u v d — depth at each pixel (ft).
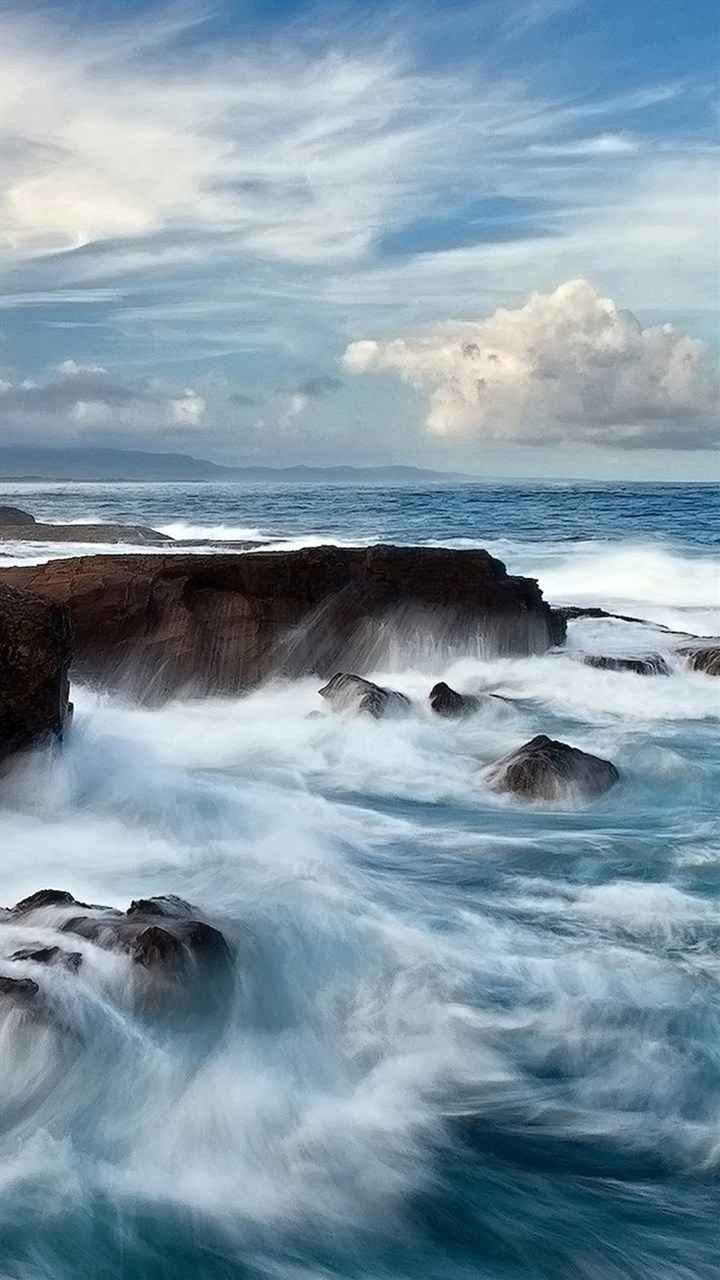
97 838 35.06
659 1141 19.25
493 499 362.53
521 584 67.36
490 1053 21.84
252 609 59.57
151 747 47.16
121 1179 17.92
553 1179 18.22
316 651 60.44
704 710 55.31
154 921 23.89
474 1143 19.11
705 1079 21.01
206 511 284.00
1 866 32.09
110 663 57.41
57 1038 20.08
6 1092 19.47
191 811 37.91
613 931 27.71
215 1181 17.98
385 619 62.34
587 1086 20.80
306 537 173.58
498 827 37.22
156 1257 16.26
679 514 250.16
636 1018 23.15
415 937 27.02
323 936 26.43
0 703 37.91
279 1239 16.74
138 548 132.67
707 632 84.79
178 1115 19.52
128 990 21.70
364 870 32.45
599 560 130.31
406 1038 22.35
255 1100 20.04
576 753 41.86
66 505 332.60
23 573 62.03
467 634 63.67
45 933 23.57
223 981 22.76
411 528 201.36
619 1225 17.22
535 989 24.36
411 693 57.31
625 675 60.29
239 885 30.17
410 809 39.65
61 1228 16.75
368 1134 19.30
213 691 57.52
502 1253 16.60
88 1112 19.42
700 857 33.81
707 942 27.02
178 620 58.29
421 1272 16.20
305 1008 23.31
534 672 62.34
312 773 44.68
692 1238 16.90
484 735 50.34
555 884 31.32
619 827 37.24
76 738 43.32
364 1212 17.47
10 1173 17.90
